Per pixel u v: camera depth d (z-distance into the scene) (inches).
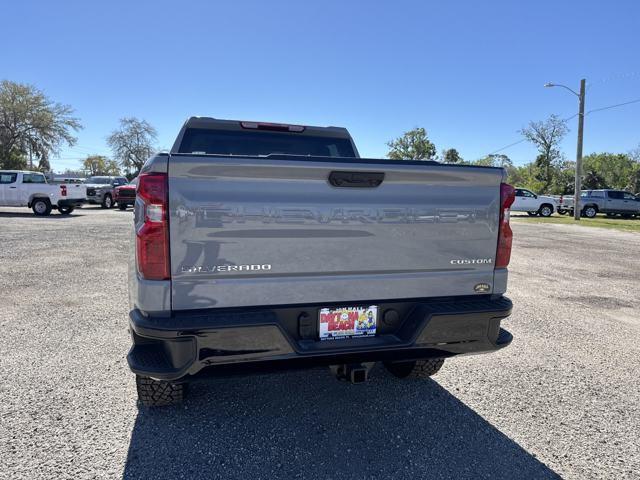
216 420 119.9
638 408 132.9
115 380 142.1
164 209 90.2
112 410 123.6
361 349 100.6
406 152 2984.7
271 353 94.5
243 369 96.3
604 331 206.2
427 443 111.3
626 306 253.8
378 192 103.3
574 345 186.1
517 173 2770.7
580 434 117.7
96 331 187.8
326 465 101.4
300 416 123.1
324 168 97.1
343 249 101.7
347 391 139.0
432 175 106.9
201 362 91.0
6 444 106.2
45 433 111.3
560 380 151.2
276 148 180.7
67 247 430.3
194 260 92.1
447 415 125.6
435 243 109.4
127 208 1051.9
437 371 147.0
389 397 135.8
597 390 144.3
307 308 101.1
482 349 112.7
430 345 106.4
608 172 3265.3
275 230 96.2
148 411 123.6
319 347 99.0
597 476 100.3
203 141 171.8
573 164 3270.2
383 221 104.2
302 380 146.0
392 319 108.0
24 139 1862.7
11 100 1812.3
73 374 145.9
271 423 119.0
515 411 129.0
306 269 99.4
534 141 2394.2
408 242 107.0
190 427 116.0
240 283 95.3
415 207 106.6
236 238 93.9
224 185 92.4
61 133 1889.8
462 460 104.7
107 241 475.5
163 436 111.5
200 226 91.7
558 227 847.7
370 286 105.0
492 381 149.2
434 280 110.3
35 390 134.2
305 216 98.0
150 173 89.8
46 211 820.0
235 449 106.7
